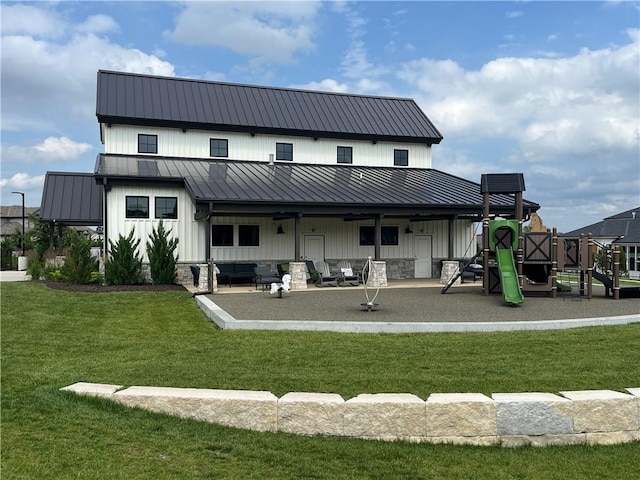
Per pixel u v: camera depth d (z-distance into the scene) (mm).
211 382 7363
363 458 5703
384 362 8516
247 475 5164
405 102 34594
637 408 6465
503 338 10531
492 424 6246
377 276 23078
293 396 6473
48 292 19516
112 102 26625
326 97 32906
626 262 44188
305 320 12297
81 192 27656
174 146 26953
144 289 20500
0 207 82625
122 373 7867
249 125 27703
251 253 25297
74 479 4848
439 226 28562
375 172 28859
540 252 17969
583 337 10633
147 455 5438
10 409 6422
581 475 5539
